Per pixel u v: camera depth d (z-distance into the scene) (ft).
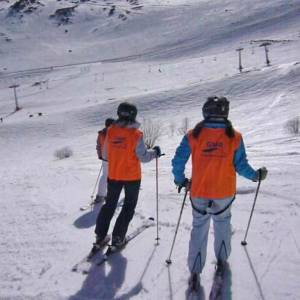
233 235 19.79
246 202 24.67
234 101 158.30
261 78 175.63
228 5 576.20
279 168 34.01
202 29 508.53
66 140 145.38
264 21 463.83
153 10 639.35
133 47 513.04
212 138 14.87
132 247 19.11
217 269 15.84
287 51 310.65
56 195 29.99
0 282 16.38
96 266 17.38
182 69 310.45
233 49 374.43
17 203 27.91
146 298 14.90
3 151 139.64
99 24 628.28
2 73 461.78
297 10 470.39
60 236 21.06
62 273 16.97
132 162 18.51
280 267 16.60
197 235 15.72
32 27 643.86
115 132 18.51
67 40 590.96
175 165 15.56
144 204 25.61
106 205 18.98
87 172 40.22
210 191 15.07
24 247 19.77
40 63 500.74
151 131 99.35
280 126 93.50
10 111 250.78
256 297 14.65
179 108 165.48
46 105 257.14
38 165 67.97
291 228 20.29
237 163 15.12
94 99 250.37
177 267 17.07
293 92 152.15
